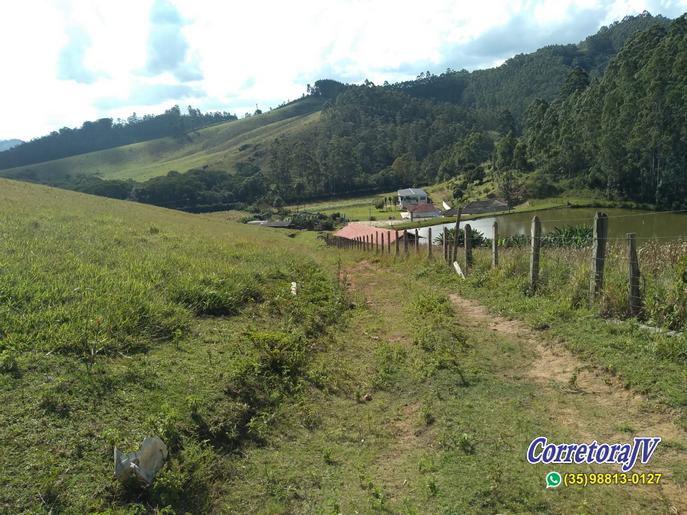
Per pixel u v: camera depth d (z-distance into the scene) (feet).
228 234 89.92
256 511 15.46
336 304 40.57
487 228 230.89
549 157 328.08
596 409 20.03
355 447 19.33
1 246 33.27
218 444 18.31
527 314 32.89
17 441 14.99
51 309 23.38
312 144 540.11
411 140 527.81
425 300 39.32
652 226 159.12
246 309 32.94
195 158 606.14
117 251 39.11
